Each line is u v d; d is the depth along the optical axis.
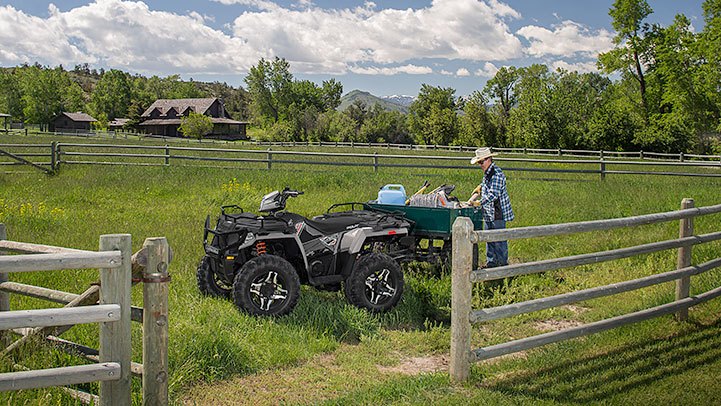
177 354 5.23
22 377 3.80
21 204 13.02
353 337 6.52
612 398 4.82
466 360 5.10
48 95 107.00
